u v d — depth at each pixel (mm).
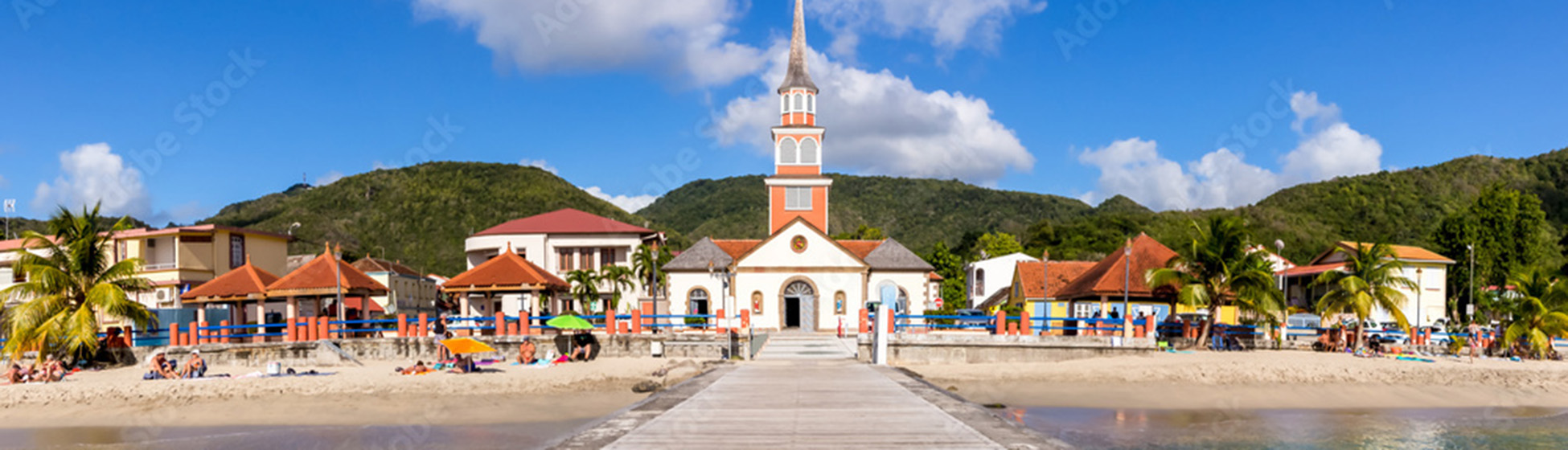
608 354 42469
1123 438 23828
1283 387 33781
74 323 38562
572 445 18797
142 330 41531
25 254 39531
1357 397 31719
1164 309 51875
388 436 24359
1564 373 35500
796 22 72188
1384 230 117688
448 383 33375
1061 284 60781
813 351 44844
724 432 20188
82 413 28906
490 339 42312
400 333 43688
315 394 32062
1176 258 43875
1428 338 44531
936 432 20125
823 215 69625
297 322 44594
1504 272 77188
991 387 33750
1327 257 66750
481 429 25359
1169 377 35125
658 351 42312
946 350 41688
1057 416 27500
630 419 21906
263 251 66375
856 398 25594
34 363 38219
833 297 60938
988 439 19328
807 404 24281
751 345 42719
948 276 96250
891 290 61500
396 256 134250
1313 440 23797
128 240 60875
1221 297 43250
